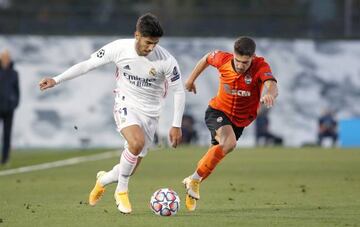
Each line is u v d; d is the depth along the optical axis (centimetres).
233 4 12381
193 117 9975
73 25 10800
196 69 3959
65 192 4641
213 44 10250
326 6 11094
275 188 4853
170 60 3528
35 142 10050
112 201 4112
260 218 3475
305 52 10212
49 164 7050
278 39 10262
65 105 10081
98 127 10081
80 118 10081
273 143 10056
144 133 3600
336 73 10206
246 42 3628
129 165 3500
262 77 3756
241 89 3862
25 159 7712
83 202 4091
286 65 10225
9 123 6875
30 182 5316
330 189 4788
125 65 3541
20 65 10200
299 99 10181
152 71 3519
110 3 12531
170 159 7550
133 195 4456
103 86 10081
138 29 3416
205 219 3431
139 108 3562
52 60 10244
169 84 3550
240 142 10006
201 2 12625
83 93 10081
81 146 10038
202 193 4553
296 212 3684
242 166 6675
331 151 8600
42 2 12362
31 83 10162
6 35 10250
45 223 3328
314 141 10088
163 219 3425
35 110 10088
